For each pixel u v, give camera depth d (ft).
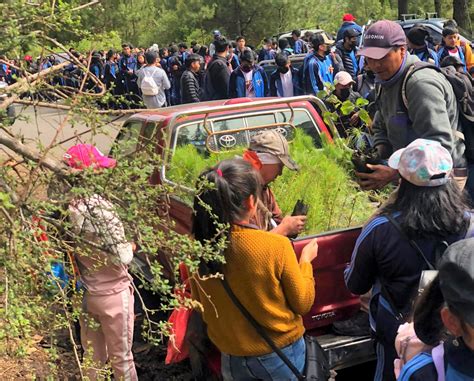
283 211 12.98
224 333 9.21
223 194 8.54
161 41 103.04
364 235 9.20
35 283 6.94
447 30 33.01
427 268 8.71
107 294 11.39
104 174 7.19
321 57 32.19
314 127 17.53
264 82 34.35
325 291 11.62
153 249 7.30
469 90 12.57
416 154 8.54
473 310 5.08
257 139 11.73
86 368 8.59
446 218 8.50
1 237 6.52
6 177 6.83
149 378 14.14
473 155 13.03
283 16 105.91
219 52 35.19
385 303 9.16
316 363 9.47
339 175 13.67
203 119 16.33
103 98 7.41
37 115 7.80
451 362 5.47
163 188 7.77
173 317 11.12
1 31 6.89
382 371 9.34
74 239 7.63
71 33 7.51
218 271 8.86
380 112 13.65
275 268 8.68
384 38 11.88
